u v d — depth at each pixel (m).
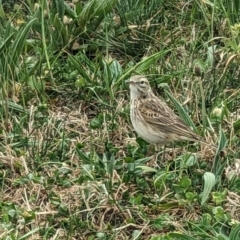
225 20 11.48
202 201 8.88
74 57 10.84
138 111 9.80
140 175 9.45
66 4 11.41
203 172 9.46
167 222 8.83
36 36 11.52
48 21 11.27
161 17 11.70
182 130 9.70
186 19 11.72
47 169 9.66
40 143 9.97
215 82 10.62
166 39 11.51
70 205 9.15
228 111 10.34
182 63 11.08
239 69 10.93
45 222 8.99
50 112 10.46
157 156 9.78
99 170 9.48
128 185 9.37
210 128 10.04
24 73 10.67
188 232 8.72
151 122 9.74
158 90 10.82
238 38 11.11
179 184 9.12
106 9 11.33
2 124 10.27
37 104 10.61
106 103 10.55
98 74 10.87
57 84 10.84
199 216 9.02
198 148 9.88
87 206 9.09
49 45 11.15
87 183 9.29
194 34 11.41
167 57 11.34
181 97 10.62
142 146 9.95
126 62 11.30
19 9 11.89
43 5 11.19
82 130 10.28
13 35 10.85
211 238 8.54
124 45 11.42
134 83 9.84
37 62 10.71
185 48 11.34
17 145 9.95
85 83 10.73
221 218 8.77
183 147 9.90
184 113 10.03
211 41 11.17
